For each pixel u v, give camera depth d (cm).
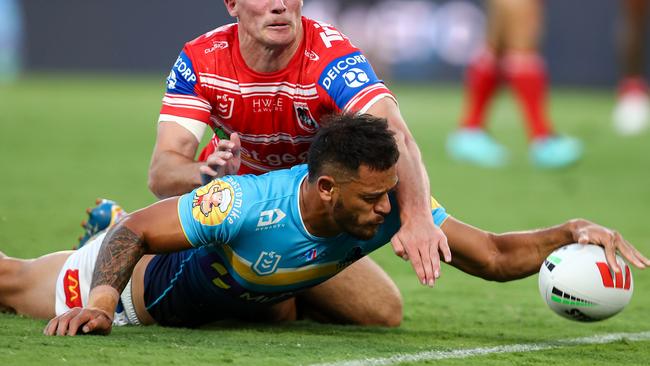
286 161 1659
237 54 1557
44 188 3155
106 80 7856
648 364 1344
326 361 1255
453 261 1480
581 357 1380
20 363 1182
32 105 5972
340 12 7456
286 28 1491
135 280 1535
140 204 2900
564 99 7162
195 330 1516
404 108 6425
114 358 1222
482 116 4300
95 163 3834
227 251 1416
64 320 1362
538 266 1467
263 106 1564
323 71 1530
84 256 1516
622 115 5441
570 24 7556
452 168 4094
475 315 1767
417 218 1353
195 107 1584
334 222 1340
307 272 1426
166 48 8038
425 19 7788
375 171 1267
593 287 1408
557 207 3155
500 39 4128
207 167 1418
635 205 3238
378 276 1653
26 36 8106
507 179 3819
